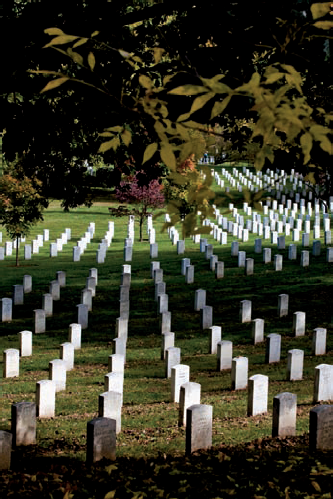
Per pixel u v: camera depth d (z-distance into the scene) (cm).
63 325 2631
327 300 2741
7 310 2714
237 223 4975
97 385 1825
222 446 1197
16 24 877
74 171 1428
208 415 1180
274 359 1998
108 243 4628
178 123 425
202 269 3484
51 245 4147
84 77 838
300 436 1225
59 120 1020
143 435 1340
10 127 1015
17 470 1115
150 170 1274
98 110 886
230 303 2830
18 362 1975
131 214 4644
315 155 760
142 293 3041
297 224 4744
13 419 1271
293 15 724
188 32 787
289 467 979
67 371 2008
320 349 2047
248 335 2353
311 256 3588
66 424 1439
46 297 2761
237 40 742
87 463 1128
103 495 932
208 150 454
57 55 875
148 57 955
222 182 7344
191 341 2319
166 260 3772
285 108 384
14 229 3694
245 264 3284
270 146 425
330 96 800
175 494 917
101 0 864
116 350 2077
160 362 2091
